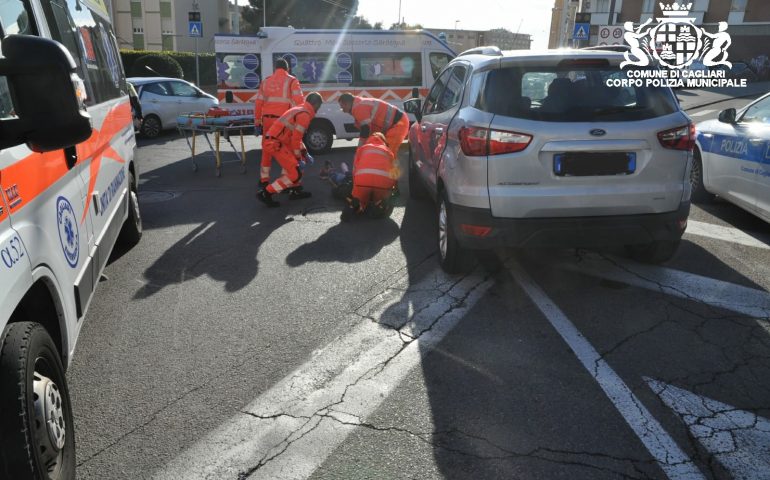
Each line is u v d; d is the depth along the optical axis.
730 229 6.33
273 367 3.64
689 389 3.32
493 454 2.80
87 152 3.68
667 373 3.48
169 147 13.79
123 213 5.23
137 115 11.50
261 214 7.42
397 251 5.84
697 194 7.41
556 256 5.48
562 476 2.64
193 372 3.59
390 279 5.08
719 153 6.77
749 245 5.77
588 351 3.76
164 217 7.36
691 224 6.53
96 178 3.93
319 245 6.08
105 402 3.28
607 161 4.19
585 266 5.21
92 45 4.55
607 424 3.01
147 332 4.14
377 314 4.38
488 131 4.23
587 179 4.20
